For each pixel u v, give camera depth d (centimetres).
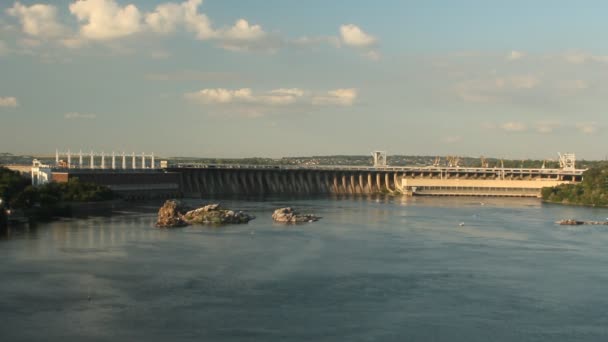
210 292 11494
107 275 12550
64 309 10375
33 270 12800
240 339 9231
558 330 9794
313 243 16612
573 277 12925
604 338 9488
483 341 9319
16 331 9369
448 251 15662
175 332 9450
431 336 9469
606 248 16288
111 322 9812
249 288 11794
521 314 10500
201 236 17550
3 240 16100
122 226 19212
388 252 15438
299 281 12350
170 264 13625
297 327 9750
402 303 11012
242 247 15825
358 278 12662
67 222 19938
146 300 10938
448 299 11281
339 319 10138
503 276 12962
